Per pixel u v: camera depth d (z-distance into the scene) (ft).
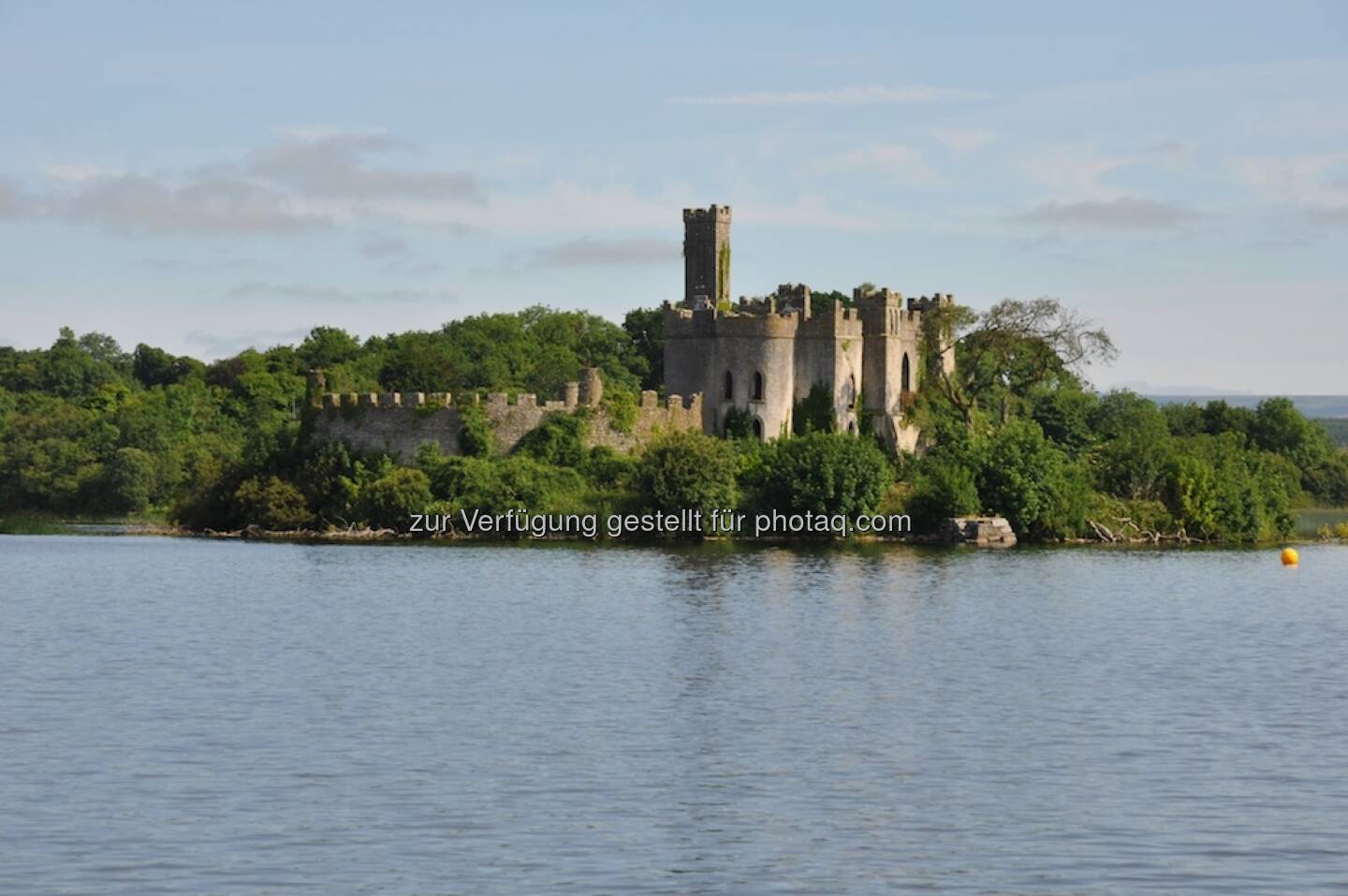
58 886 201.67
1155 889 203.51
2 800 239.09
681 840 222.69
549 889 202.28
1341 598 509.35
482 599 482.28
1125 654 388.16
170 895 198.80
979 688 336.90
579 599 482.69
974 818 233.96
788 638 407.44
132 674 346.54
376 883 203.72
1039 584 537.65
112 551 643.86
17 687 329.93
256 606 467.52
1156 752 276.41
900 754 273.54
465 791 245.65
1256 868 211.00
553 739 281.95
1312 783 254.47
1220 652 392.27
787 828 228.84
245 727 289.53
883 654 383.24
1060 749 278.26
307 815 232.12
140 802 237.86
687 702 317.42
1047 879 207.00
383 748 273.54
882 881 206.39
